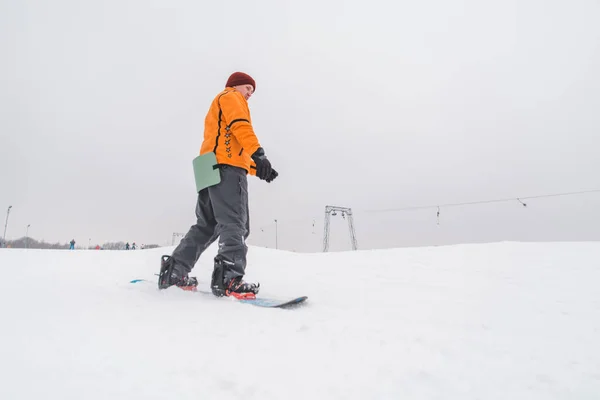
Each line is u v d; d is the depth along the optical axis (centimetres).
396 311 139
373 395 60
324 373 69
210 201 188
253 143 177
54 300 126
